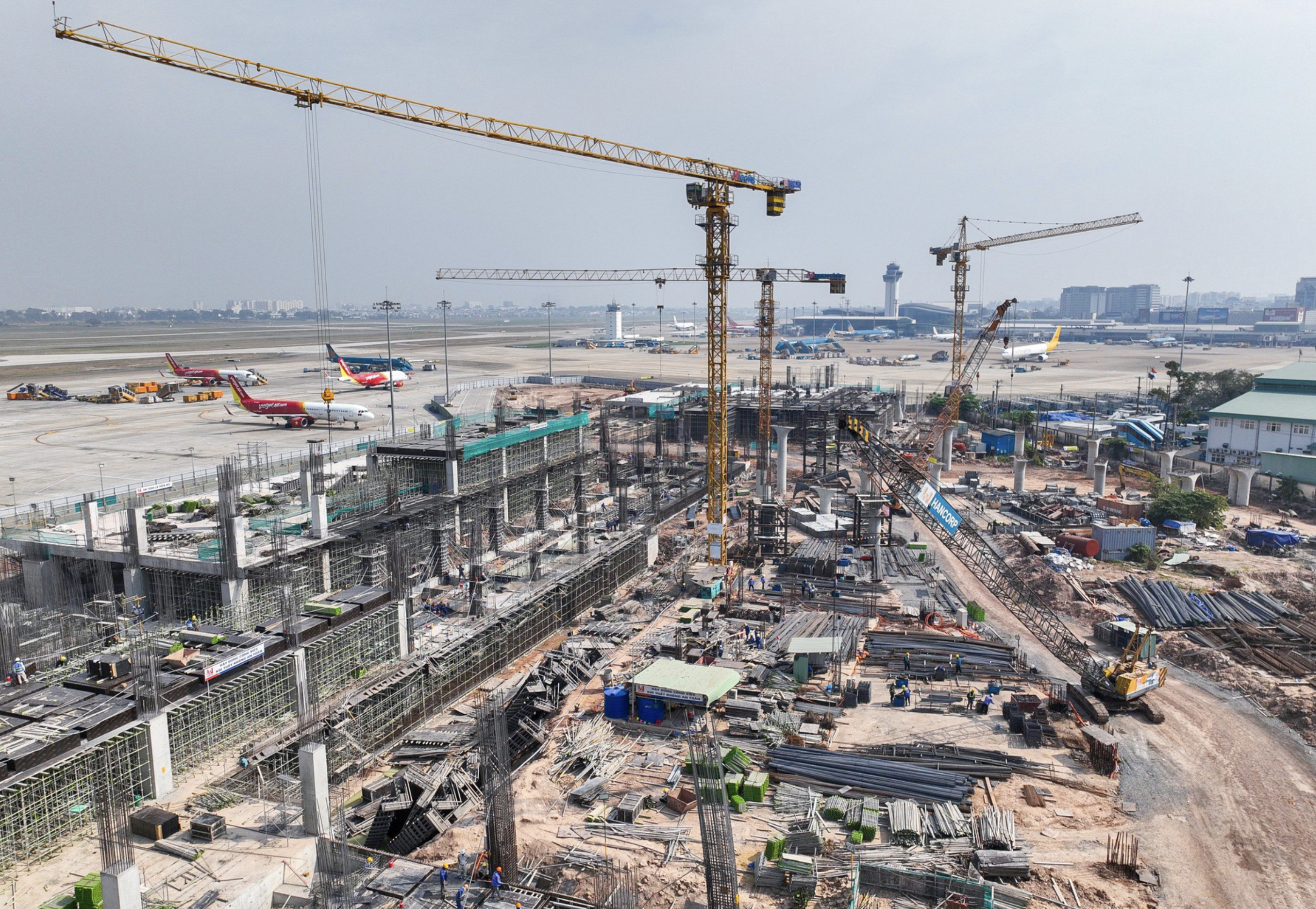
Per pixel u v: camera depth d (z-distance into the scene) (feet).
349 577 256.32
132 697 161.27
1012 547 330.34
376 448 307.58
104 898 116.57
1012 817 152.25
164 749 156.56
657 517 351.67
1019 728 188.75
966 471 472.85
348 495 288.30
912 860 139.85
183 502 306.76
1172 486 385.29
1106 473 447.42
